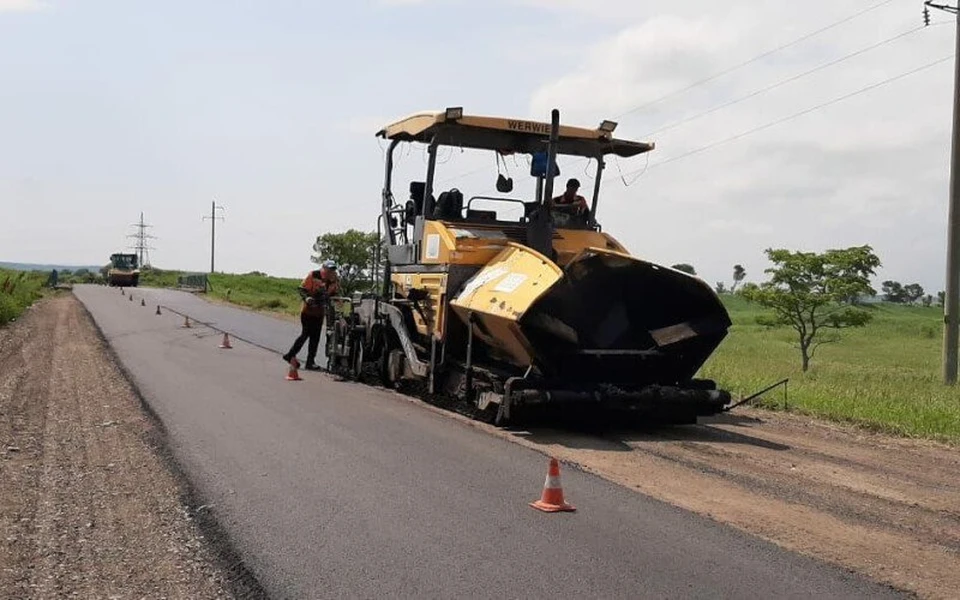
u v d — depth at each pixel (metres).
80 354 18.16
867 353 30.69
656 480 8.26
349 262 44.41
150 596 5.29
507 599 5.23
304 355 19.62
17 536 6.32
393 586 5.43
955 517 7.26
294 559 5.90
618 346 10.94
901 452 10.01
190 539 6.31
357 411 11.69
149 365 16.38
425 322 12.61
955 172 19.00
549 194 11.82
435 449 9.32
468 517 6.84
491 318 10.54
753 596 5.34
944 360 18.84
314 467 8.39
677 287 10.83
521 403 10.10
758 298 21.95
